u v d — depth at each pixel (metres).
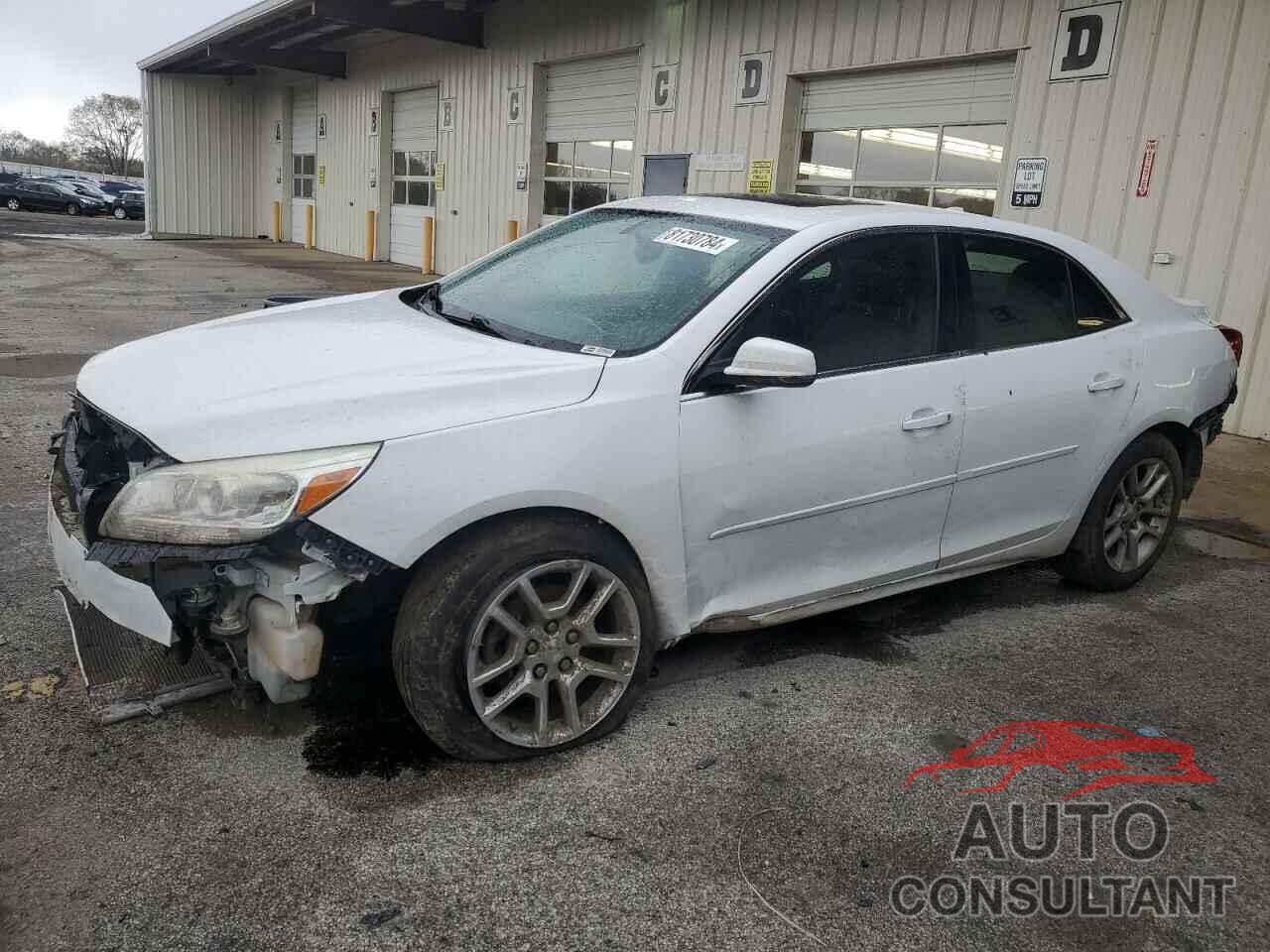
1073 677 3.73
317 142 24.94
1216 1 7.61
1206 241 7.82
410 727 3.10
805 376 2.92
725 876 2.51
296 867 2.45
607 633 3.04
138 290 14.81
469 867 2.48
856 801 2.85
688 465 3.02
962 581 4.71
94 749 2.89
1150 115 8.11
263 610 2.73
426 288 4.19
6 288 14.16
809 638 3.97
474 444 2.69
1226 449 7.43
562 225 4.22
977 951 2.31
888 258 3.57
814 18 11.05
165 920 2.26
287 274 18.47
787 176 11.76
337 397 2.70
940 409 3.57
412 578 2.84
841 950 2.28
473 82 17.92
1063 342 4.03
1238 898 2.54
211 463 2.56
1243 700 3.62
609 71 14.70
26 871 2.39
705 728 3.21
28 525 4.70
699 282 3.29
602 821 2.69
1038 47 8.91
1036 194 9.03
